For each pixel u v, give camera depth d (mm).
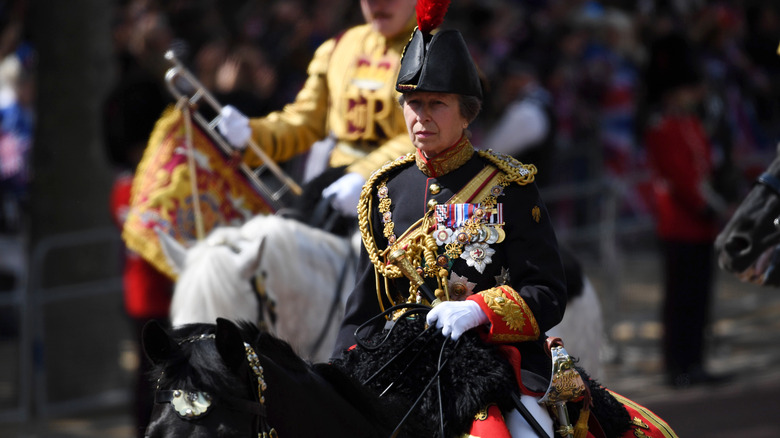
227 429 9406
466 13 45250
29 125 38094
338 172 18891
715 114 33281
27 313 29125
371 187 12273
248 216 20234
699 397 30766
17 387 29188
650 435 12328
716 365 34562
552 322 11469
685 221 31172
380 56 19359
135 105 26266
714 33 43250
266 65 36406
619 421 12141
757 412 29031
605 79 44531
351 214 18672
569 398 11469
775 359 35094
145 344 9844
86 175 32781
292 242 17781
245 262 16484
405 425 11195
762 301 38406
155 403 9695
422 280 11727
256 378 9875
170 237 17375
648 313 35562
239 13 46250
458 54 11492
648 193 35406
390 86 19047
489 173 11875
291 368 10750
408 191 12078
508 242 11695
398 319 11688
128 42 36094
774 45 49875
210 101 19422
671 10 48062
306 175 20750
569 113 41375
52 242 29828
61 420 29734
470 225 11656
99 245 30656
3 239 34219
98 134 32969
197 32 38188
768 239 16922
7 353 29281
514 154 33156
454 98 11555
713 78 40531
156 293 25266
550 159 33906
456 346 11477
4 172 37750
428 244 11727
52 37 32688
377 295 12219
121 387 31141
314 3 44562
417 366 11633
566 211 34625
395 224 12055
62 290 29984
